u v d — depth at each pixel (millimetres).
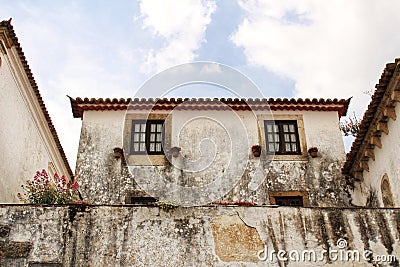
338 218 8633
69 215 8484
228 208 8680
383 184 10398
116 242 8320
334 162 11828
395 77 8852
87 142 11875
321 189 11500
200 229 8484
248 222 8562
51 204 8547
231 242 8398
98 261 8164
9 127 10352
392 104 9461
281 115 12242
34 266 8094
